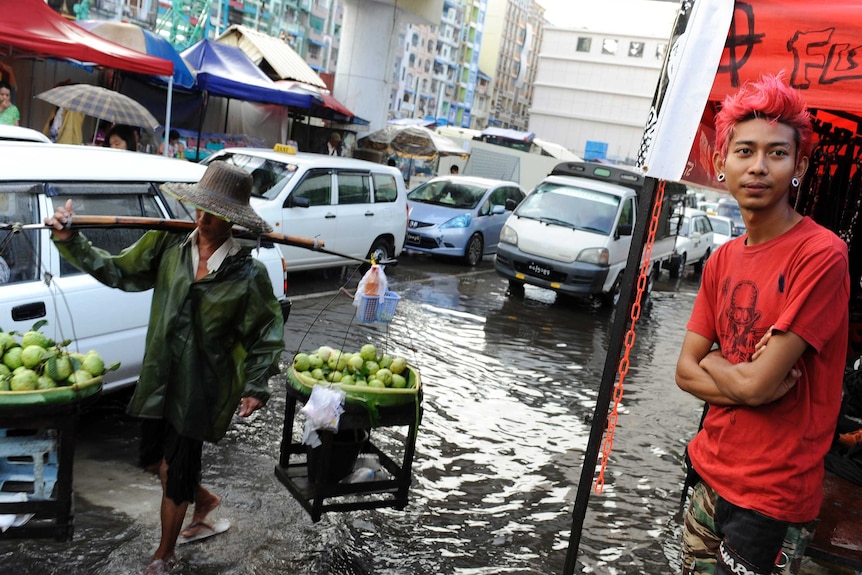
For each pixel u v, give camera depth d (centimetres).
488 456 558
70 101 1038
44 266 443
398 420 373
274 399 607
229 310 343
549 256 1190
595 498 509
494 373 785
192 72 1503
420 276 1306
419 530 431
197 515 383
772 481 230
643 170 313
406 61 9931
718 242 2206
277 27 6425
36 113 1359
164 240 357
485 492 496
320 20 7100
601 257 1177
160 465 365
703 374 247
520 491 505
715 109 403
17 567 341
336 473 377
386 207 1174
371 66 2166
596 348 980
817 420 229
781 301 229
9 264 428
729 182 239
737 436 240
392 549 405
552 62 13725
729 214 3234
